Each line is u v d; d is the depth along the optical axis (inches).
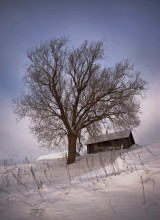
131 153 289.1
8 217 145.0
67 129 783.1
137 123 831.7
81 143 871.7
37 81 819.4
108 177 196.2
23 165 700.7
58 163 748.6
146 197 143.3
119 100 814.5
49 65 831.1
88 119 808.9
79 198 161.2
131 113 821.9
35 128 820.6
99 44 875.4
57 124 842.8
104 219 126.2
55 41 848.3
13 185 318.0
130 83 833.5
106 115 813.9
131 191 156.7
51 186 225.5
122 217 124.8
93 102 819.4
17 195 204.4
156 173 166.7
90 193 167.3
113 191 162.9
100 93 837.8
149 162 211.9
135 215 124.4
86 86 852.0
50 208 148.9
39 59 839.1
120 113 808.9
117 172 216.7
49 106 817.5
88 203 150.3
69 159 742.5
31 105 820.0
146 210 127.4
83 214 136.0
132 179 173.0
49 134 820.0
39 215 142.1
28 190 229.5
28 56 838.5
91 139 881.5
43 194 189.8
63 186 209.9
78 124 803.4
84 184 198.4
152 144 315.9
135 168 197.9
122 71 840.9
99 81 850.1
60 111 801.6
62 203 156.0
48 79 824.3
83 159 737.0
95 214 133.7
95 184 186.7
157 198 139.1
